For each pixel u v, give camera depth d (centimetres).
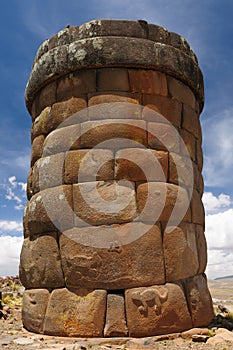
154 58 624
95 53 614
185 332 538
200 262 627
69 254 562
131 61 612
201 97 721
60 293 560
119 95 608
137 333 522
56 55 642
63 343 501
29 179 671
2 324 648
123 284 541
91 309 533
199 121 719
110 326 525
